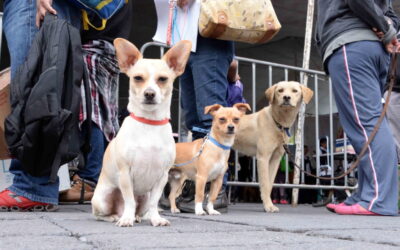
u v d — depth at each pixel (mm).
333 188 5668
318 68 12078
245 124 4738
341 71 3432
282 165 8086
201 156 3430
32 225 2049
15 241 1487
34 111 2633
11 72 3049
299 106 4676
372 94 3340
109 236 1635
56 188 3084
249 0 3572
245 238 1636
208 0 3533
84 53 3605
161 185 2305
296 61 12023
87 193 4160
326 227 2076
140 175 2256
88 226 2057
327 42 3572
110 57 3768
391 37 3352
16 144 2754
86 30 3641
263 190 4312
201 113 3715
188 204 3604
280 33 11117
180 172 3723
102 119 3775
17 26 3062
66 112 2701
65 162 2838
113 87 3910
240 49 11859
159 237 1623
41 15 3037
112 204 2418
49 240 1525
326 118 10055
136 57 2404
